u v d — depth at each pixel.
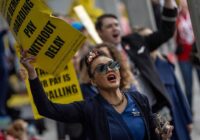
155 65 9.89
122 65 8.02
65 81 7.88
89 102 6.57
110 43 8.95
